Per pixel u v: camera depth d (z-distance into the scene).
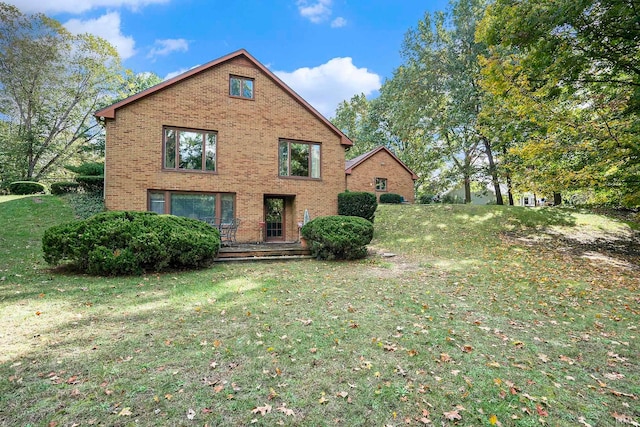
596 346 4.08
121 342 3.76
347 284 6.78
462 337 4.21
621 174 9.68
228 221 12.33
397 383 3.09
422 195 26.14
